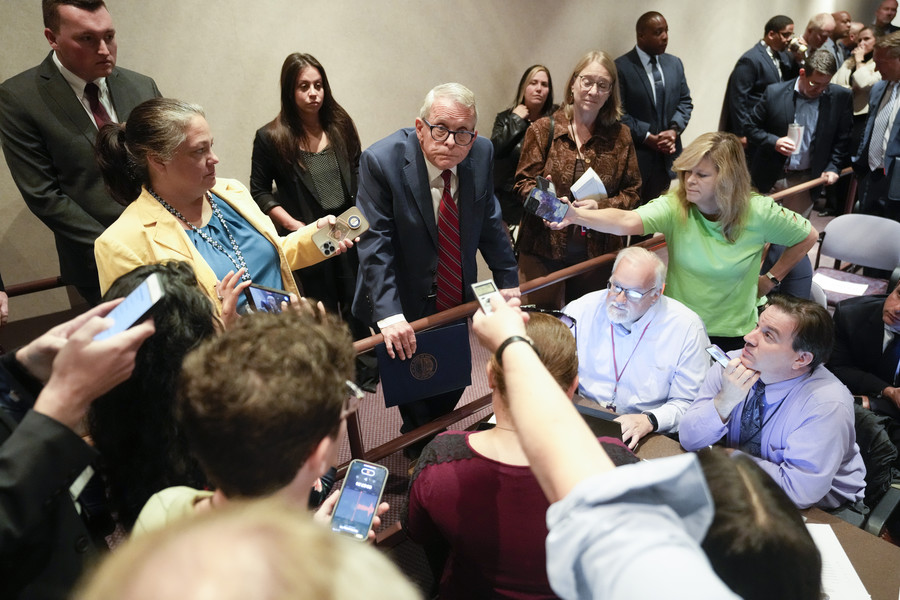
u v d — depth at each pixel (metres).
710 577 0.51
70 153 2.29
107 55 2.23
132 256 1.55
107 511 1.14
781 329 1.80
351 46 3.56
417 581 1.89
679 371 2.27
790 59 5.45
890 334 2.63
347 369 0.88
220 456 0.78
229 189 1.84
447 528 1.20
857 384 2.69
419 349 2.06
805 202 4.64
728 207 2.44
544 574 1.16
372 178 2.11
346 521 1.22
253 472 0.78
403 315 2.14
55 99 2.26
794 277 3.14
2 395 0.95
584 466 0.67
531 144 3.22
